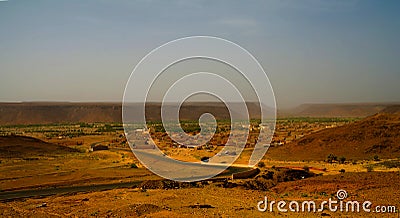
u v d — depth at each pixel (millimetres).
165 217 26094
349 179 40406
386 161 62562
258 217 26406
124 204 32188
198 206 30203
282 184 42844
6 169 59531
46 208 31734
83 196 37625
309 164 64125
